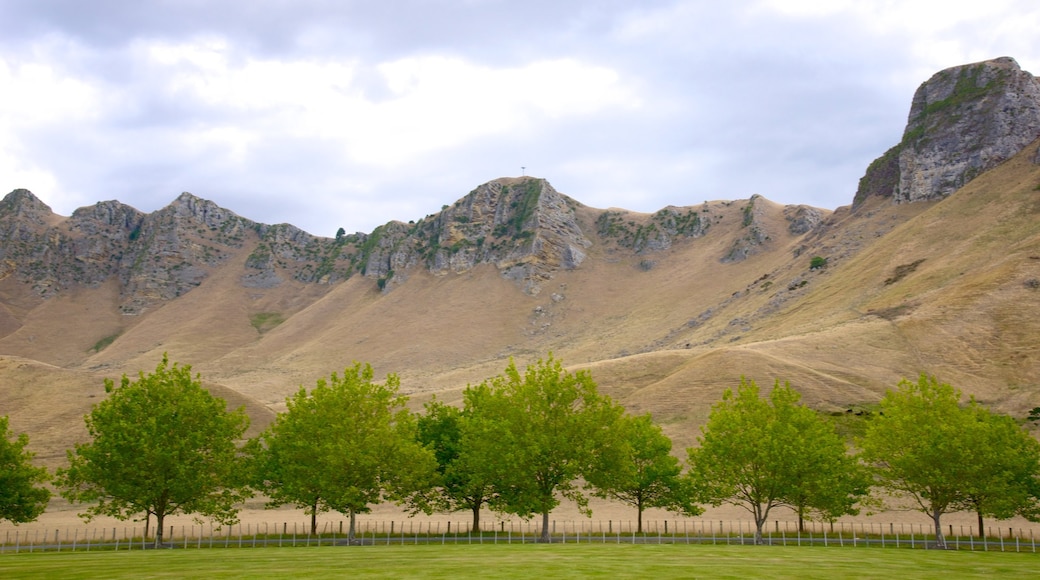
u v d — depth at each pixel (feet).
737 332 595.47
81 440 325.01
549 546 154.51
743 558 125.08
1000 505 180.86
